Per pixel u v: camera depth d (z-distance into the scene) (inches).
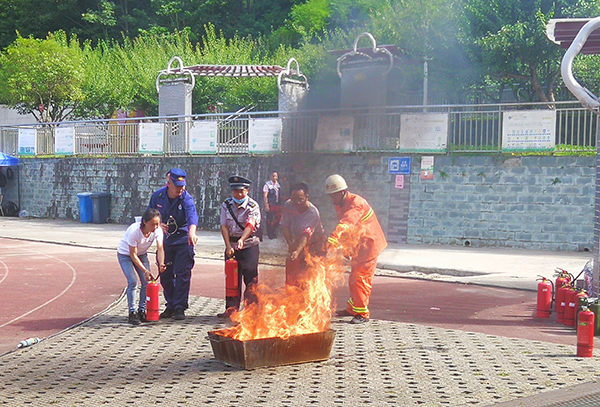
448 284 491.2
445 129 717.9
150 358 281.4
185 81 1127.6
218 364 270.7
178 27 1862.7
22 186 1171.3
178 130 928.9
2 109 1611.7
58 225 989.2
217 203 888.3
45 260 624.4
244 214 365.1
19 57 1296.8
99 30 1969.7
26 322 366.9
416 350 290.7
